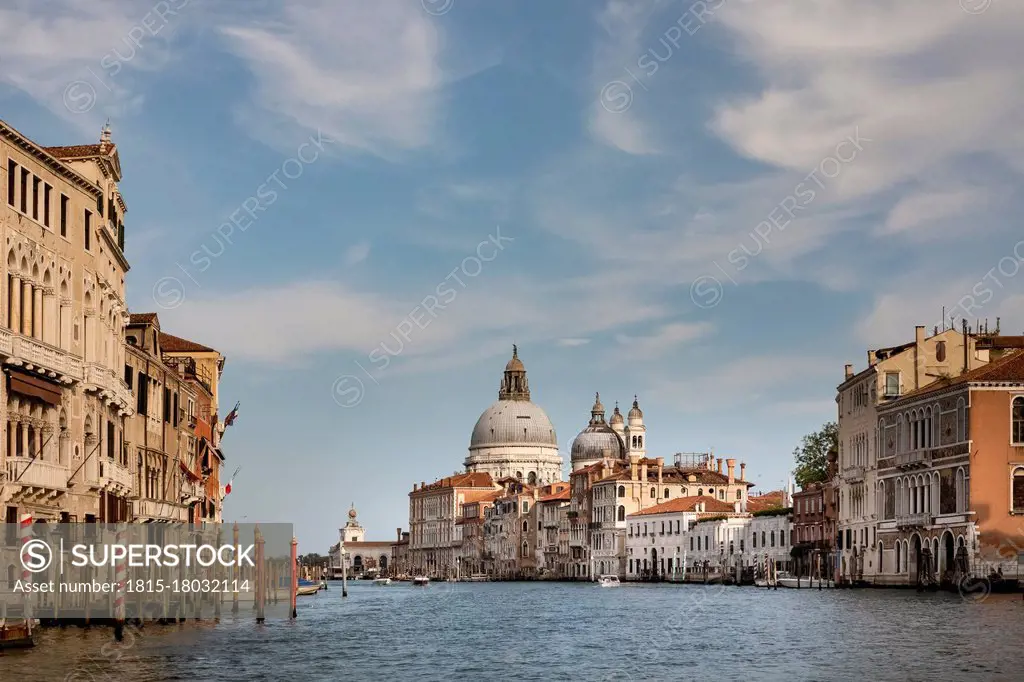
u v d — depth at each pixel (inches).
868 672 1893.5
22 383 2080.5
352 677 1886.1
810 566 6122.1
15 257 2079.2
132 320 3287.4
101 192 2484.0
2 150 2025.1
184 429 3459.6
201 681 1764.3
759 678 1856.5
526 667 2044.8
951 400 4173.2
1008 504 4005.9
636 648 2372.0
